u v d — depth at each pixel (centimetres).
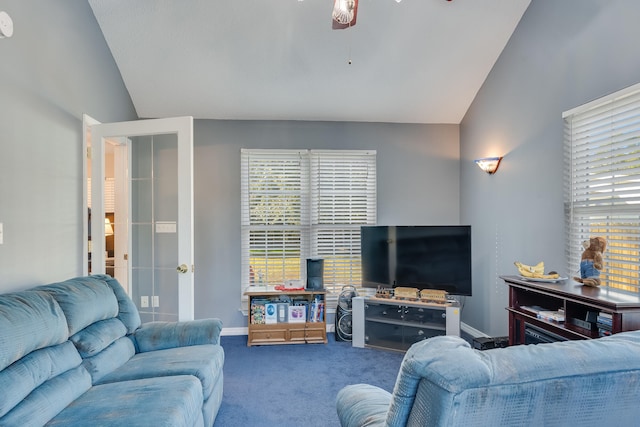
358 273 407
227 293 393
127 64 331
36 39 222
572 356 73
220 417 223
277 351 340
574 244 254
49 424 142
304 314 365
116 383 181
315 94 369
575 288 216
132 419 144
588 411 72
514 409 69
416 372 73
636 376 72
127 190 301
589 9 237
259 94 366
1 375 136
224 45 317
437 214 415
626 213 217
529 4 292
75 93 264
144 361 207
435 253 344
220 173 394
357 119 406
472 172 387
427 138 415
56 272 241
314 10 293
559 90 263
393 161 412
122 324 228
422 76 353
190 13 291
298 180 403
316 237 403
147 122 277
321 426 213
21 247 208
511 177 320
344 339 369
